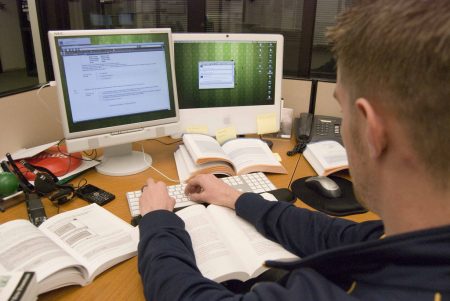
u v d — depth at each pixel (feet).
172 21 11.21
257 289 1.80
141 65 4.28
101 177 4.30
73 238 2.98
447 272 1.32
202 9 10.18
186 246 2.59
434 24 1.28
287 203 3.18
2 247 2.69
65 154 4.54
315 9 8.46
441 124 1.29
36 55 7.21
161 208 3.01
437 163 1.34
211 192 3.53
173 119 4.65
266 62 5.16
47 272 2.45
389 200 1.55
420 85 1.29
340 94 1.66
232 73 5.05
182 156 4.64
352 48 1.50
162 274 2.24
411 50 1.30
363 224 2.69
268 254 2.81
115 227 3.18
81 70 3.92
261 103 5.30
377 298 1.43
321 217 2.96
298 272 1.76
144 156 4.75
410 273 1.40
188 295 2.07
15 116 4.51
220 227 3.10
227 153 4.78
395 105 1.37
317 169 4.50
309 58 8.79
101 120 4.14
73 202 3.76
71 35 3.78
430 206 1.42
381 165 1.53
